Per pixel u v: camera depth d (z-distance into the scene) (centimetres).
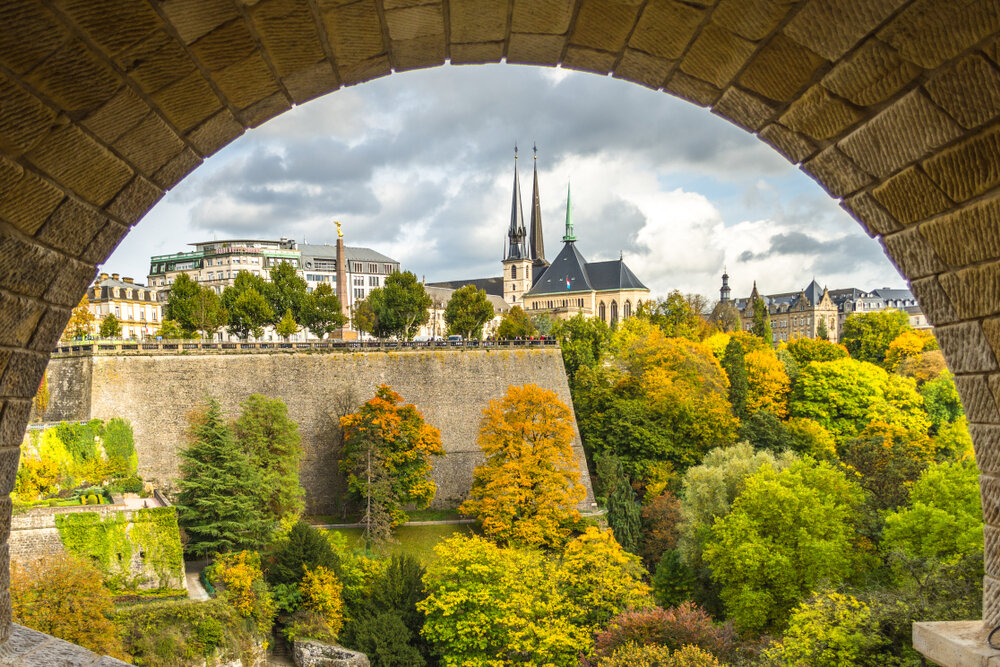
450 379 7206
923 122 528
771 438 7469
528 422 5884
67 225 560
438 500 6794
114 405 6022
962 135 514
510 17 555
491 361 7412
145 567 3934
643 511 6116
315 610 4231
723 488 5000
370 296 10425
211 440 4894
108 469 4984
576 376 8581
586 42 593
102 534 3875
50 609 3219
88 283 617
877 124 556
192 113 559
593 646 3634
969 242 561
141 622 3512
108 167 552
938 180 550
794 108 594
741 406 8569
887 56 502
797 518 4053
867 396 8419
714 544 4294
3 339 558
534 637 3738
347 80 616
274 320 9244
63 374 6147
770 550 3981
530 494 5659
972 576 2973
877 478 5269
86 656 652
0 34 433
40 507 4009
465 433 7106
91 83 486
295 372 6731
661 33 566
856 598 3158
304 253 19412
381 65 609
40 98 478
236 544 4722
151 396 6175
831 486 4369
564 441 5878
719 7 519
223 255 18150
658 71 621
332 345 6931
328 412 6712
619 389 8294
